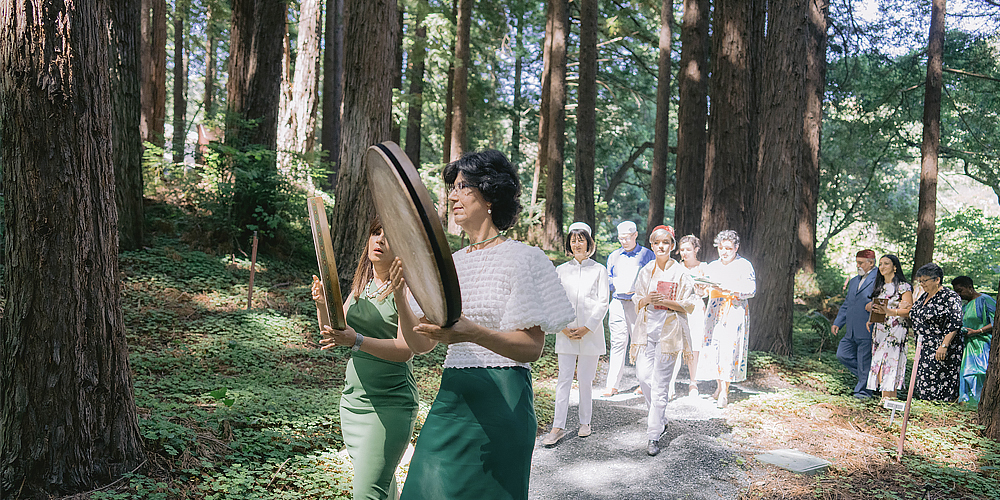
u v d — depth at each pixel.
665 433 6.17
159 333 7.88
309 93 16.69
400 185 1.75
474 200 2.35
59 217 3.68
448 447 2.21
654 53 32.72
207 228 12.17
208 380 6.45
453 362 2.32
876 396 8.09
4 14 3.51
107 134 3.92
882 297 7.86
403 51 23.30
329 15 20.34
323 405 5.92
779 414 6.98
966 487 4.95
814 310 15.44
